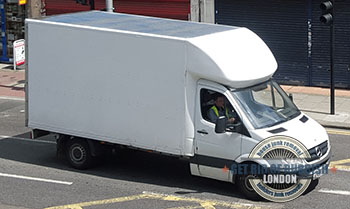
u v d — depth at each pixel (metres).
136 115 14.17
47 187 14.40
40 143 17.73
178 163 15.93
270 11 23.84
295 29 23.58
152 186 14.36
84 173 15.26
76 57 14.73
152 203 13.38
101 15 16.28
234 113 13.42
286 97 14.62
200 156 13.69
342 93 22.81
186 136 13.68
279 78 24.34
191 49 13.35
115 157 16.31
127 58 14.06
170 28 14.64
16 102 22.69
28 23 15.23
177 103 13.63
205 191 14.01
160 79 13.75
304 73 23.88
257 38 14.53
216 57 13.33
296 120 13.96
